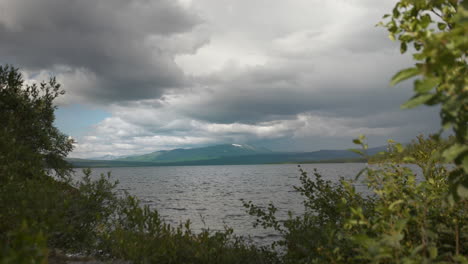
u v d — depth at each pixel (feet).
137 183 273.54
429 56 5.84
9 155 15.80
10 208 12.67
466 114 5.87
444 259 9.02
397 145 11.16
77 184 19.06
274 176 391.65
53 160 45.37
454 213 10.69
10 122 21.06
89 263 16.38
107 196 18.99
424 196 10.84
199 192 172.04
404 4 8.00
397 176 11.02
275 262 19.17
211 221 68.49
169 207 100.32
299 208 87.04
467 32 5.14
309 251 13.99
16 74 31.68
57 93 41.73
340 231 11.98
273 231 51.03
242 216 77.66
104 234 18.11
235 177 400.06
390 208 9.07
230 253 18.33
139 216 18.01
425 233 8.57
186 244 18.54
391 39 8.19
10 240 10.99
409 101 5.84
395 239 7.94
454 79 5.98
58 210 13.67
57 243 17.51
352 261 10.41
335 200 17.01
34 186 15.12
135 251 16.06
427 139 11.91
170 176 473.26
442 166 11.71
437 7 7.61
